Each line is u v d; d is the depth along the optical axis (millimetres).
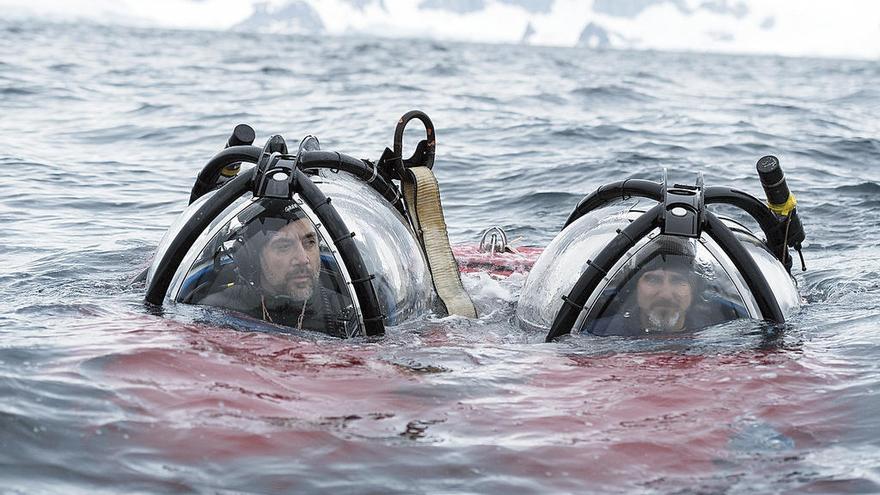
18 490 2748
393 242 5086
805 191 10969
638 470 3012
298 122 18578
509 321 5336
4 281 6117
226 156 5246
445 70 42188
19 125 16703
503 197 10953
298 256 4652
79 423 3176
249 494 2771
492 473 2973
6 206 9422
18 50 45062
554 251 5207
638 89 31484
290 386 3619
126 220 9133
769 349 4359
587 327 4691
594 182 11875
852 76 58156
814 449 3195
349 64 47000
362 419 3338
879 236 8602
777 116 21094
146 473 2873
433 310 5297
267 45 90625
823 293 6137
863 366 4094
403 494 2832
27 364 3713
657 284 4664
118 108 20328
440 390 3693
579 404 3576
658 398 3639
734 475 2984
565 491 2869
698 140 15914
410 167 5539
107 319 4512
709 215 4754
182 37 116750
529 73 43906
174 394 3441
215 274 4727
